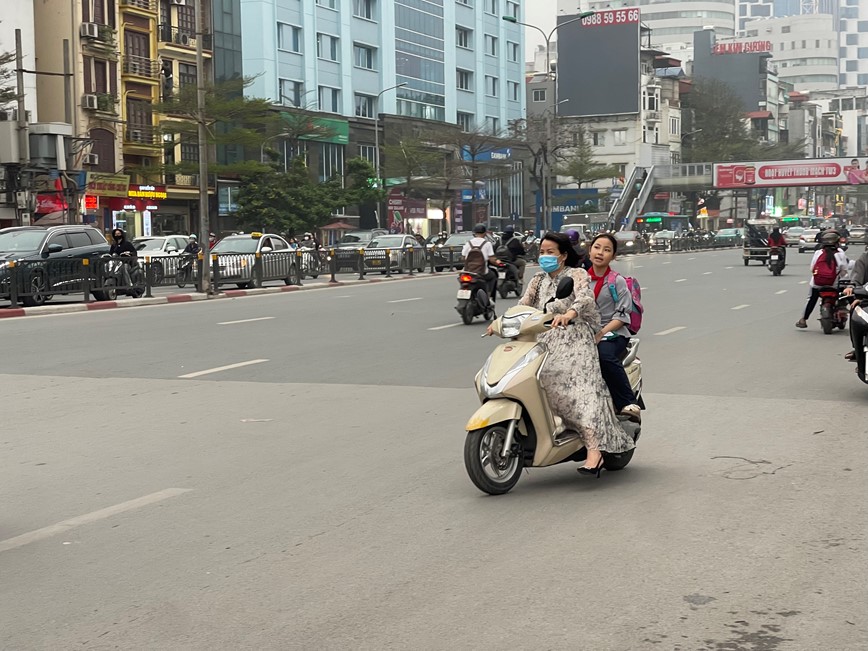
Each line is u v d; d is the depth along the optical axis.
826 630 4.42
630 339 7.57
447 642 4.33
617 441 7.04
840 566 5.26
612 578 5.12
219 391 11.56
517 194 99.00
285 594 4.98
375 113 76.06
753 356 14.22
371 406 10.47
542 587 5.00
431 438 8.81
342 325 19.19
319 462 7.97
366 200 62.28
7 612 4.82
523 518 6.28
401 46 78.31
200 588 5.10
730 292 28.12
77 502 6.89
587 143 95.81
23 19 47.09
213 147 57.94
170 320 20.42
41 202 42.34
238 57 60.44
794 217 112.81
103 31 49.97
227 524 6.27
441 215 80.88
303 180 56.78
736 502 6.57
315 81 68.81
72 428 9.52
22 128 37.28
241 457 8.20
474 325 19.19
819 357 14.09
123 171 51.59
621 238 66.81
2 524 6.41
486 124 83.38
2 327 19.09
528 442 6.97
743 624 4.49
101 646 4.38
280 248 34.12
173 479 7.49
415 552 5.63
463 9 87.94
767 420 9.46
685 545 5.66
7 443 8.88
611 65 112.25
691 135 122.38
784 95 156.50
